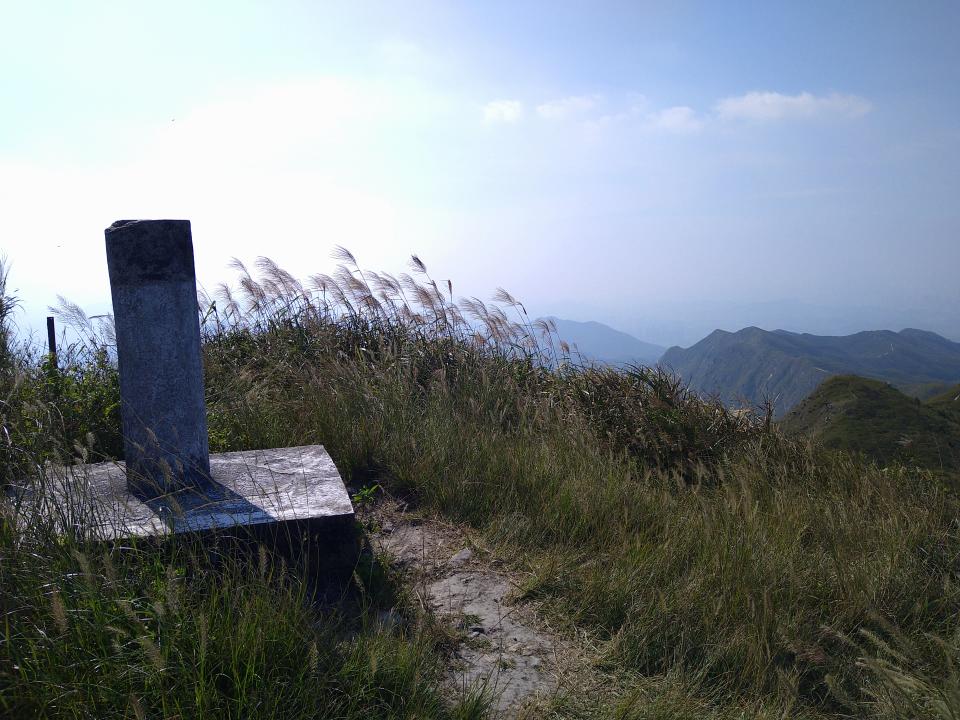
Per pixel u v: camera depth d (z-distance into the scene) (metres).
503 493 4.68
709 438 6.01
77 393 5.10
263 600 2.55
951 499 4.82
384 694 2.47
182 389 3.68
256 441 5.36
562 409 6.60
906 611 3.39
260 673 2.32
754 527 4.03
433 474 4.89
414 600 3.43
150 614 2.37
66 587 2.38
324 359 7.12
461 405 6.28
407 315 8.16
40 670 2.13
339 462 5.22
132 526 3.10
